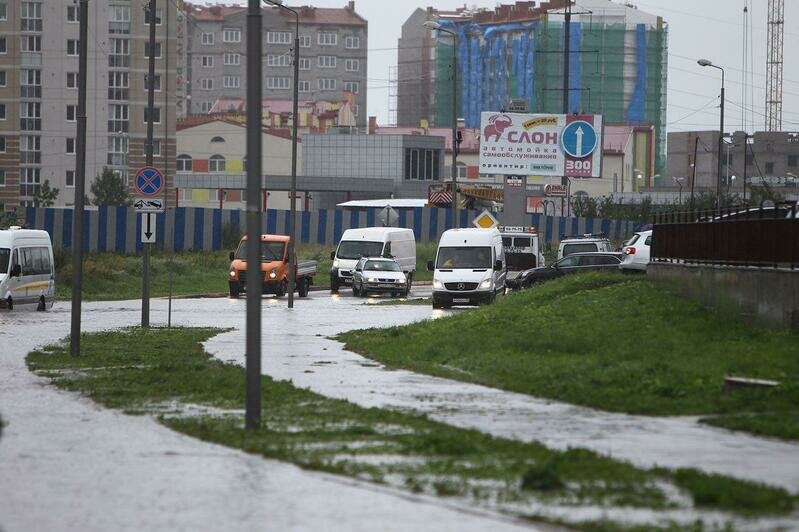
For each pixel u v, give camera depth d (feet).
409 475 95.96
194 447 112.47
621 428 122.93
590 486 90.58
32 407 142.41
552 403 144.25
